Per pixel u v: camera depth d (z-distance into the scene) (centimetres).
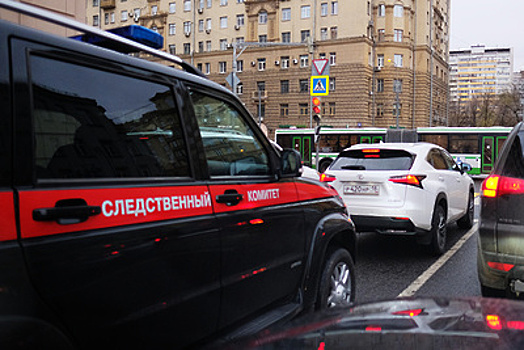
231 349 156
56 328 173
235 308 265
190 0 5934
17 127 170
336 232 365
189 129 255
